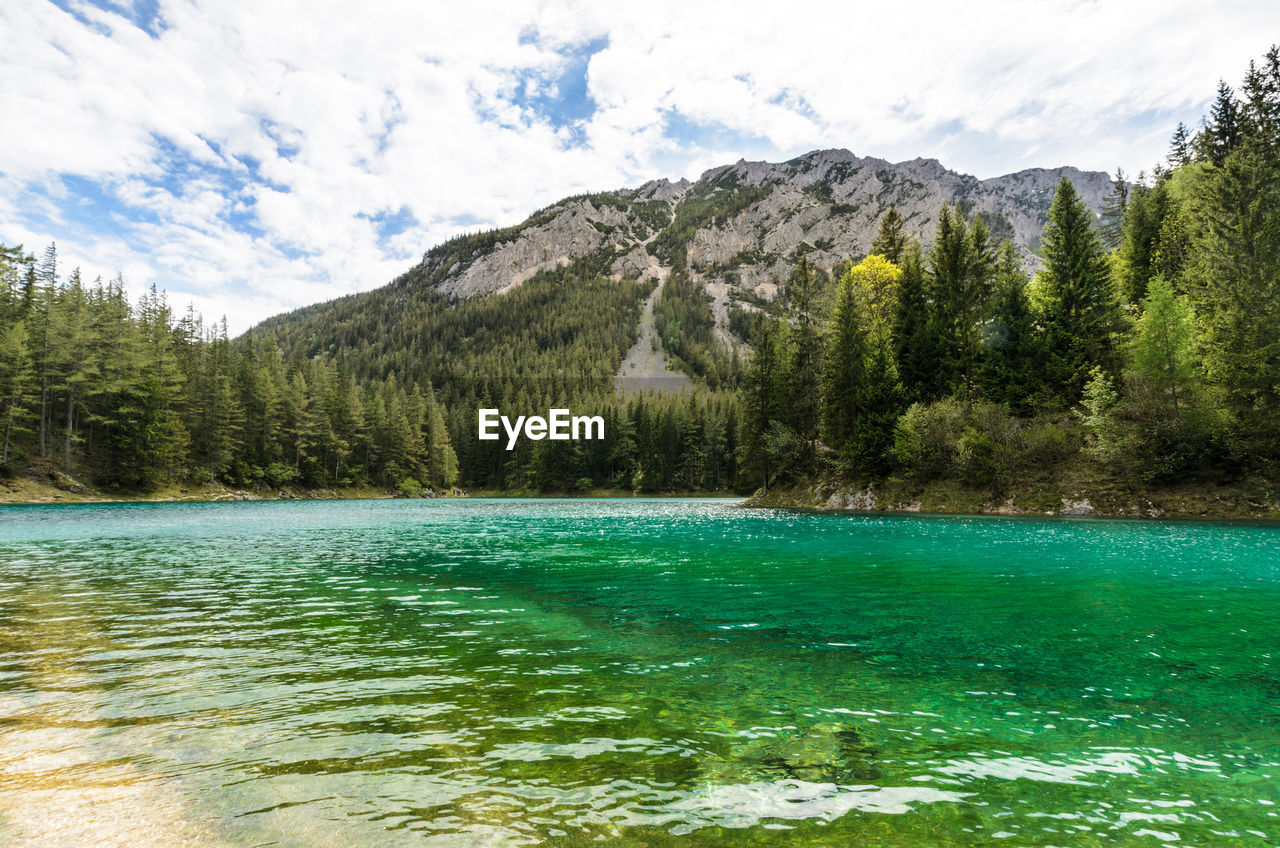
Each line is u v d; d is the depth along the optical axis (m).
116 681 7.89
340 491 97.38
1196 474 37.31
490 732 6.27
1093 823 4.57
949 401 46.81
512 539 27.66
